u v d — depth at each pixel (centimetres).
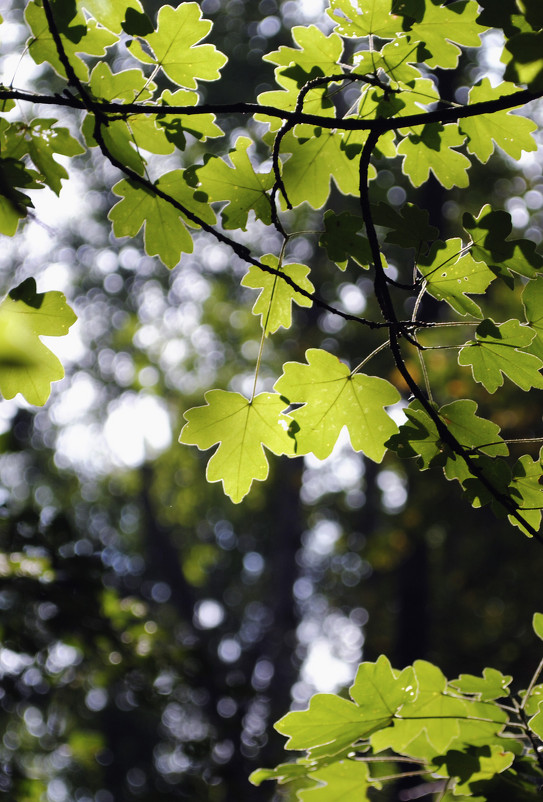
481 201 1439
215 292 1938
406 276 1439
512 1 194
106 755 1947
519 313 1048
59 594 581
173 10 217
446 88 1145
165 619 2147
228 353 1966
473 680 249
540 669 250
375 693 237
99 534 2341
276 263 240
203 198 236
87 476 2161
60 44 207
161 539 2105
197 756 679
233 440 244
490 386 229
